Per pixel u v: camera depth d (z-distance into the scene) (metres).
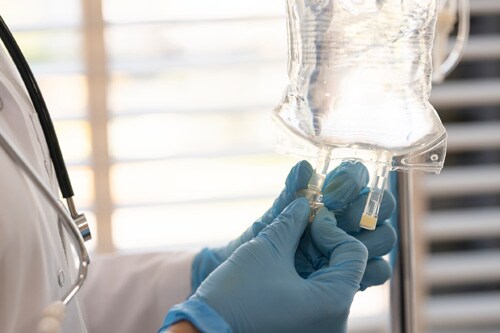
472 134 2.39
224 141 2.24
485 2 2.37
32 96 1.00
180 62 2.18
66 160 2.15
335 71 0.84
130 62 2.17
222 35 2.20
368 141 0.84
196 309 0.86
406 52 0.84
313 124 0.85
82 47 2.11
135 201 2.22
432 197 2.45
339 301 0.89
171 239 2.27
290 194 1.01
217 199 2.25
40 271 0.89
